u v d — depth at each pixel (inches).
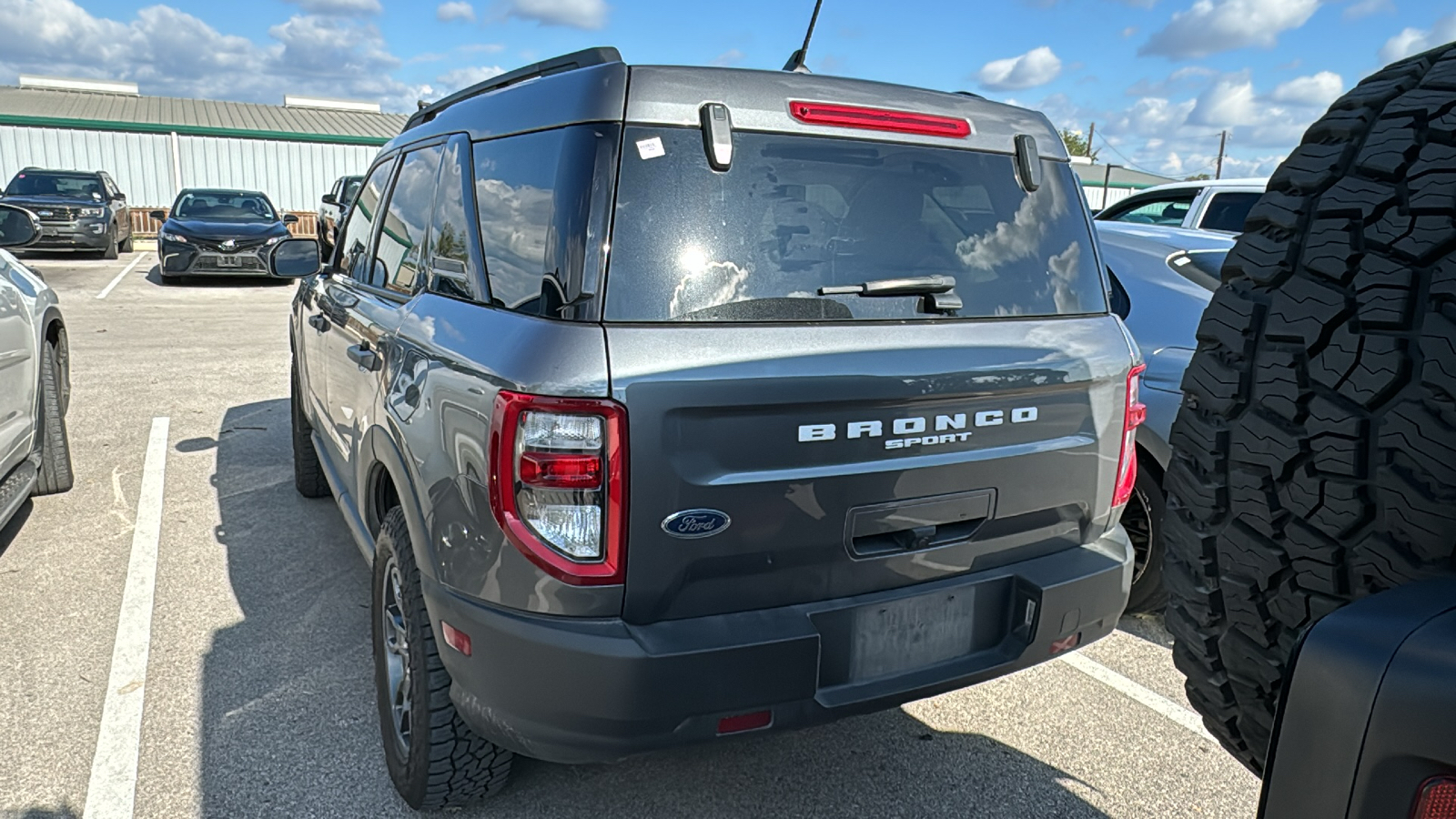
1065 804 101.8
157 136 1014.4
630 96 77.4
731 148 80.0
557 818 96.9
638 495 72.3
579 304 73.7
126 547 165.6
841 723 116.6
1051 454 91.6
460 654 80.0
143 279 591.5
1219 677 62.0
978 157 93.9
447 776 91.0
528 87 90.7
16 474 160.1
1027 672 131.3
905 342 82.5
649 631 74.9
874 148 87.0
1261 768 63.4
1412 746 36.8
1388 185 49.1
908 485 83.0
